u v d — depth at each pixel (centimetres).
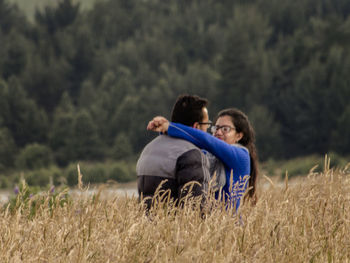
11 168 17200
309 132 16275
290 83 18262
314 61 17438
